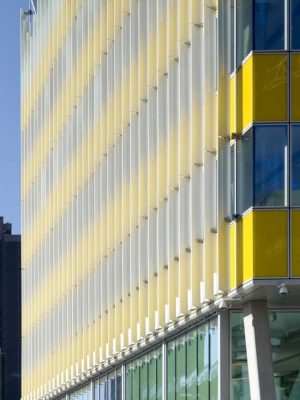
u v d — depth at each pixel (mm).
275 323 39219
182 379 44594
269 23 35438
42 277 73562
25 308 81000
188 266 41969
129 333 51094
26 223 80375
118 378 56344
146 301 48062
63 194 66125
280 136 35156
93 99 58844
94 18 58438
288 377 39000
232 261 37094
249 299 37906
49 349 71125
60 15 67375
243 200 36031
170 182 43844
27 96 80250
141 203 48500
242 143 36281
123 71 52281
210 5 39156
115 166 53781
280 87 35281
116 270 53281
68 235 64812
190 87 41688
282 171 35094
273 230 34969
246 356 39156
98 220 57438
